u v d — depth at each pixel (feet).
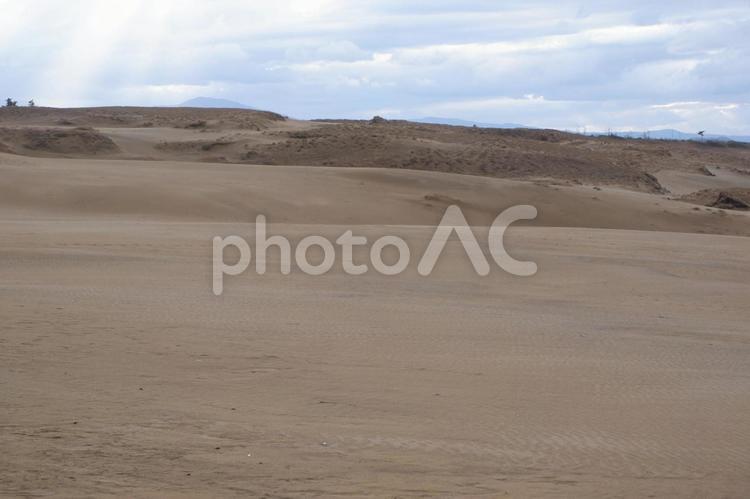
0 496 25.46
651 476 29.86
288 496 26.27
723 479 29.71
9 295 66.28
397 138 308.60
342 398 39.81
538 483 28.58
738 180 361.92
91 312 59.72
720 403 40.96
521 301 77.36
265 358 47.91
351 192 187.93
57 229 120.88
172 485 26.86
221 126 360.07
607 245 121.08
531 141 368.48
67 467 28.17
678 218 193.47
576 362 50.21
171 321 57.82
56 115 435.94
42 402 36.52
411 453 31.40
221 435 32.60
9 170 179.52
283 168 213.87
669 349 55.77
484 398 40.78
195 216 156.66
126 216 152.76
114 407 36.22
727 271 100.53
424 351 51.75
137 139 317.01
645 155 382.83
